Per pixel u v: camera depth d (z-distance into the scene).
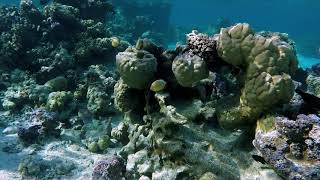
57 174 6.43
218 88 5.71
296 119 4.51
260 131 4.68
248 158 4.89
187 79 5.12
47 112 7.89
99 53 10.60
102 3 13.58
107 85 9.17
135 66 5.56
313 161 4.21
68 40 11.32
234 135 5.12
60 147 7.26
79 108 8.84
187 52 5.53
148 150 5.56
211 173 4.82
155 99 5.82
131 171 5.61
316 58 24.44
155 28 26.53
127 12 26.14
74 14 11.77
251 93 4.73
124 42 11.68
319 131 4.23
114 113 8.51
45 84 9.27
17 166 6.57
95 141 7.39
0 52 10.56
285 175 4.25
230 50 4.81
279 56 4.68
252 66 4.71
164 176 5.06
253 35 4.83
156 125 5.27
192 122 5.37
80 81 9.73
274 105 4.77
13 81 10.07
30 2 11.52
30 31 11.11
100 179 5.77
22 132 7.29
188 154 5.07
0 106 9.05
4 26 12.35
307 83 9.14
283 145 4.35
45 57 10.66
